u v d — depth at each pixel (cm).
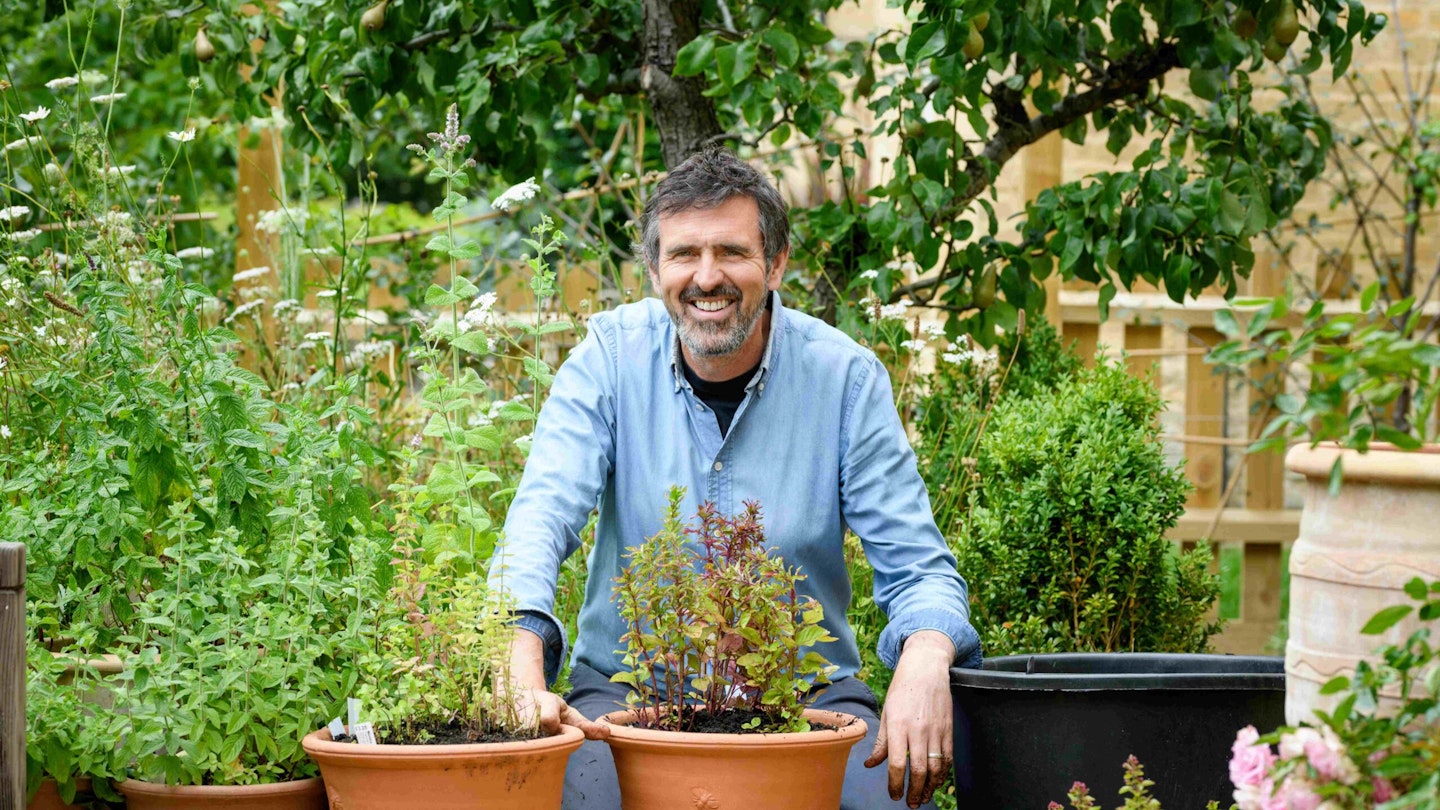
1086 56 371
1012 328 358
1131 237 335
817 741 187
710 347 228
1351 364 136
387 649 204
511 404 262
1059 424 310
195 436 241
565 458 234
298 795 197
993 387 361
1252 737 152
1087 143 609
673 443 241
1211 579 314
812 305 384
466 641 189
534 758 178
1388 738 139
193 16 404
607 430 243
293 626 200
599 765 214
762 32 335
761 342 240
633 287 442
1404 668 143
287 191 490
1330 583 164
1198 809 201
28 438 258
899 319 340
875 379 246
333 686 202
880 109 353
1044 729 204
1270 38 323
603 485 240
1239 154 356
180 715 194
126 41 436
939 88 336
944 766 206
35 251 346
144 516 221
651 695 221
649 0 371
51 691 196
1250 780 149
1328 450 165
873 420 243
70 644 218
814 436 242
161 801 195
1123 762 201
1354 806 140
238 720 196
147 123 728
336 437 228
